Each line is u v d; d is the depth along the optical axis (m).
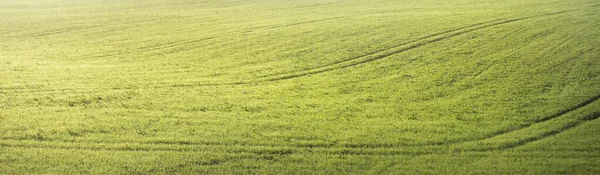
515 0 29.91
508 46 18.95
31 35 25.38
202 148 10.65
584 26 21.72
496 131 11.16
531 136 10.88
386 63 17.27
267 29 24.59
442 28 22.69
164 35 24.20
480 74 15.55
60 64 18.47
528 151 10.23
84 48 21.61
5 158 10.26
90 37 24.34
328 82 15.25
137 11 33.28
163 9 33.84
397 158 10.03
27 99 14.06
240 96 14.05
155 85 15.33
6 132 11.61
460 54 18.09
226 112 12.73
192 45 21.56
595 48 17.95
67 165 9.95
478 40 20.11
